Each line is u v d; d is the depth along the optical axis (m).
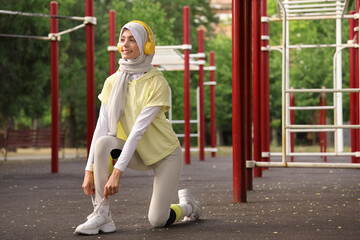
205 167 13.73
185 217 4.93
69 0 29.80
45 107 26.83
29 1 23.61
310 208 5.64
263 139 10.67
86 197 7.28
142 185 9.00
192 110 36.72
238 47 6.24
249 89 7.28
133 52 4.34
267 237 4.07
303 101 30.91
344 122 32.31
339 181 8.90
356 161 12.10
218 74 35.81
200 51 17.41
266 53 10.79
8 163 18.16
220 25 47.50
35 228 4.75
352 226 4.51
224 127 42.16
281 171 11.39
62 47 26.95
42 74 24.56
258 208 5.70
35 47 23.88
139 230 4.46
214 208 5.77
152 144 4.33
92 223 4.32
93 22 10.94
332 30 30.30
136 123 4.21
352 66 12.06
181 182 9.26
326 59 30.22
